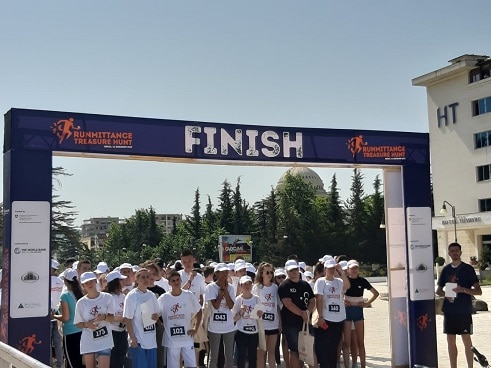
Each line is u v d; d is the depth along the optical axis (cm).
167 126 1004
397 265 1203
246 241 5862
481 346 1393
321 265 1109
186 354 846
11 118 891
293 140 1098
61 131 919
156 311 837
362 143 1148
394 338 1188
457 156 5669
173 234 8788
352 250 7494
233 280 1193
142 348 821
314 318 994
